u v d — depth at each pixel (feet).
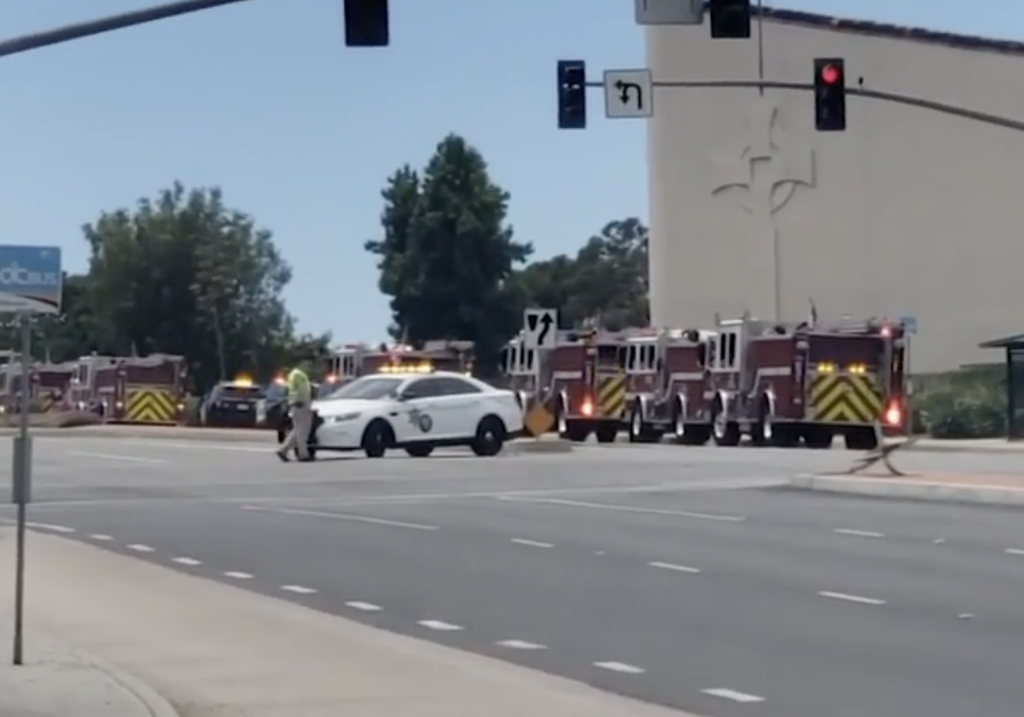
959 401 281.54
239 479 174.70
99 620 80.12
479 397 212.23
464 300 455.63
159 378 366.63
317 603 86.53
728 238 384.47
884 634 74.43
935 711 58.34
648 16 159.43
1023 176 372.79
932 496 142.00
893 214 378.53
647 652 70.95
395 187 464.65
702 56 383.04
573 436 272.31
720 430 250.98
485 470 182.19
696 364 256.93
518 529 121.39
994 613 80.07
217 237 502.38
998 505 135.33
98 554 107.04
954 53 374.84
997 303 373.81
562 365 271.49
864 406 237.45
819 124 180.96
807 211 380.37
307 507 141.90
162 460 212.64
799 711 58.59
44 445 264.11
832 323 257.96
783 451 224.94
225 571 99.91
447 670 66.95
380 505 142.61
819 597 86.02
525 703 59.93
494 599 87.25
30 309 72.38
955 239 376.07
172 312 503.61
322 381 309.63
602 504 140.87
